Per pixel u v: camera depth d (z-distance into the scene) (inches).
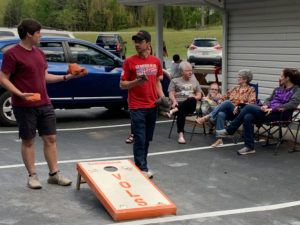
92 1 3090.6
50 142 222.1
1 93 367.9
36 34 208.1
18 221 180.5
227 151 299.9
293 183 238.1
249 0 407.2
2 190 215.6
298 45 371.9
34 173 220.5
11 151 291.6
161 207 187.9
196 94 333.7
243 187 230.2
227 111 312.7
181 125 323.0
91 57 395.5
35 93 209.9
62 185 223.9
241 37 418.6
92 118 414.6
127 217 183.2
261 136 336.2
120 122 397.7
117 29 3161.9
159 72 240.4
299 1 366.0
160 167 263.0
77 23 3100.4
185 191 222.5
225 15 427.2
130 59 232.4
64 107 387.9
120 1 540.1
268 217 191.8
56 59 381.4
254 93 323.9
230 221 186.2
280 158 284.4
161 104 233.6
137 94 232.5
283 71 304.0
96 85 392.8
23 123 212.8
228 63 433.4
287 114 299.9
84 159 278.7
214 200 210.8
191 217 189.0
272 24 390.0
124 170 215.5
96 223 180.2
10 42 373.1
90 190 219.3
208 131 359.3
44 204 199.5
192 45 1064.8
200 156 287.6
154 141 326.6
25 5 3127.5
